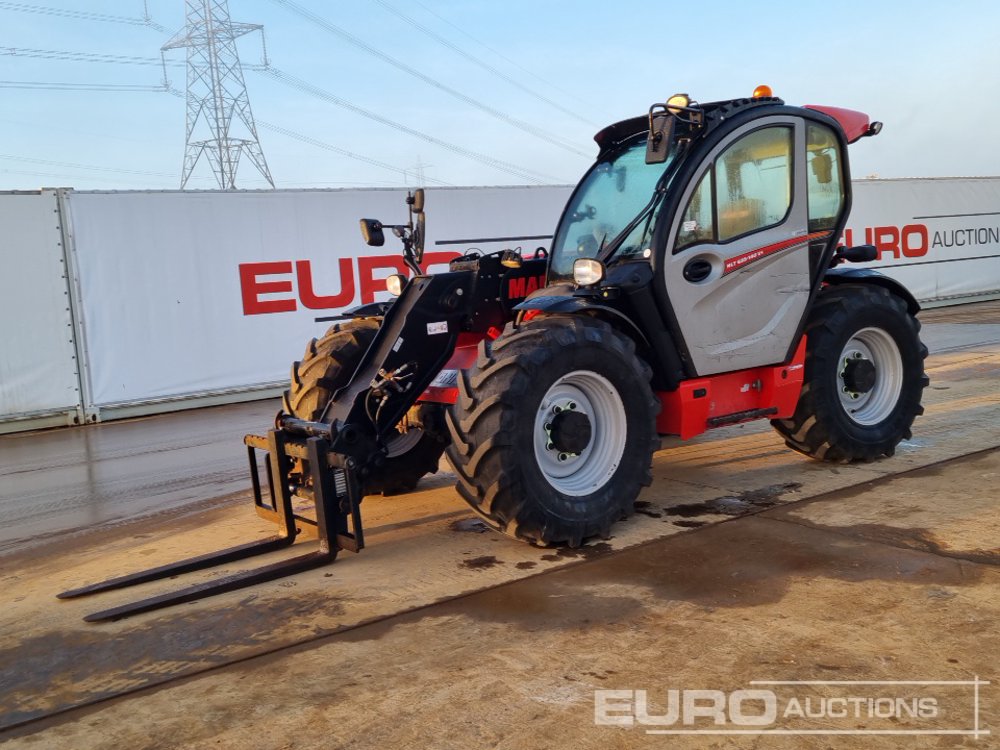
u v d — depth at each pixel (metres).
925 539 3.57
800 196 4.50
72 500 5.56
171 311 9.33
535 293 4.29
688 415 4.21
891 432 4.97
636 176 4.34
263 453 6.77
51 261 8.73
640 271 3.99
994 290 16.19
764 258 4.36
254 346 9.80
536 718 2.35
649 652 2.71
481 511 3.68
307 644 2.95
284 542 3.99
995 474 4.49
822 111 4.77
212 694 2.63
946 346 10.27
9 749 2.39
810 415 4.74
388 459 4.79
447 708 2.44
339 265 10.17
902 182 14.76
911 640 2.67
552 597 3.23
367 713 2.44
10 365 8.62
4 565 4.22
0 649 3.12
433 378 4.22
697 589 3.21
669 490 4.68
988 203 15.91
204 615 3.28
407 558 3.81
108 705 2.61
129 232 9.07
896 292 5.20
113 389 9.09
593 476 3.92
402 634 2.98
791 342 4.54
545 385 3.65
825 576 3.25
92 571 4.00
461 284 4.31
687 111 3.93
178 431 8.17
